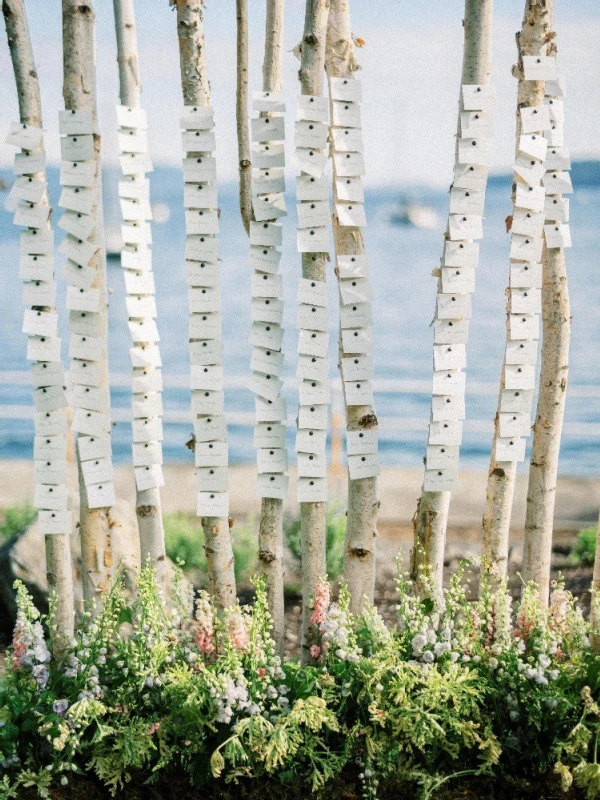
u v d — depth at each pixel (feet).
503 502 9.47
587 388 17.58
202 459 9.29
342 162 8.83
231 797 8.45
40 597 13.53
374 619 8.92
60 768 8.26
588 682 8.67
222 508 9.37
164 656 8.58
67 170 8.80
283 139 8.75
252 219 10.12
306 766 8.65
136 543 13.79
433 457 9.20
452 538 19.48
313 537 9.48
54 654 9.34
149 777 8.50
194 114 8.74
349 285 9.00
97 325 9.11
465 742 8.21
